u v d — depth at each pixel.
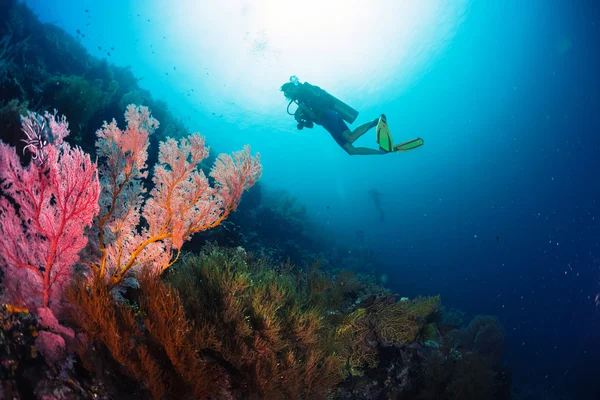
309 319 3.44
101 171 2.83
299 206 23.73
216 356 2.71
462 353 6.50
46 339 1.83
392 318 5.16
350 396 4.76
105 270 2.86
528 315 33.56
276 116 62.19
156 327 2.32
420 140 3.99
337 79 60.59
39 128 2.19
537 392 17.00
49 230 2.11
